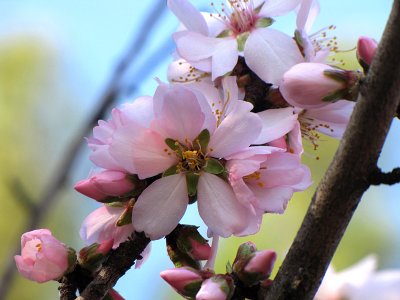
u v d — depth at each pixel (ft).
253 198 1.27
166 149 1.30
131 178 1.30
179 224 1.32
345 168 1.21
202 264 1.34
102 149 1.31
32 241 1.31
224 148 1.29
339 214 1.21
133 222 1.29
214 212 1.29
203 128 1.30
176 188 1.30
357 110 1.20
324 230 1.22
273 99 1.34
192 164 1.30
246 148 1.29
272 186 1.29
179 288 1.28
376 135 1.20
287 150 1.32
